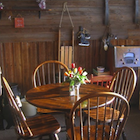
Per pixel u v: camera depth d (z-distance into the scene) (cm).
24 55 394
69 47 399
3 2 369
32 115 354
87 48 416
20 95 369
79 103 171
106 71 394
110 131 189
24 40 389
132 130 312
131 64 379
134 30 429
